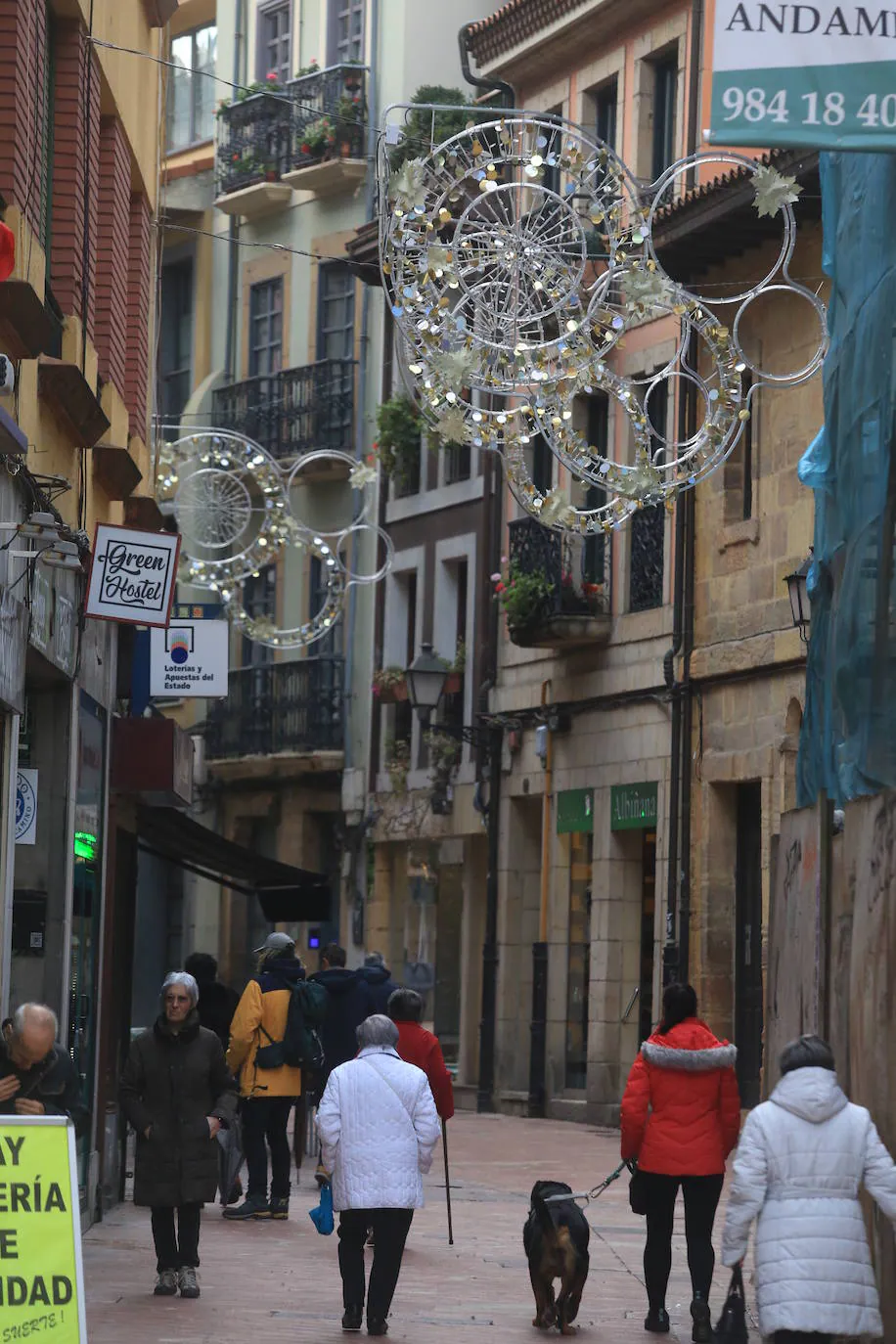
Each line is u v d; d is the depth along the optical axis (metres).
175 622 54.66
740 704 66.81
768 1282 22.78
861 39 23.69
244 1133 43.94
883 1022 25.97
